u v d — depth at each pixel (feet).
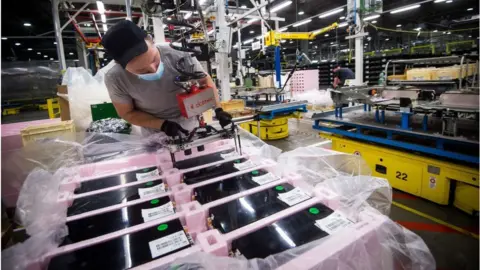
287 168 3.71
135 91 4.61
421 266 2.38
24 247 2.27
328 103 21.56
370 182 3.14
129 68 3.59
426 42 39.93
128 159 4.23
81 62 26.22
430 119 9.24
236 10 17.15
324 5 36.65
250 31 48.85
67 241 2.44
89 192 3.27
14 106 34.24
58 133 7.04
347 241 2.17
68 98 8.68
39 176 3.33
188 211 2.71
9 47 43.93
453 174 7.02
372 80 25.22
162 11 8.31
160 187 3.31
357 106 12.16
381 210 3.05
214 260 1.95
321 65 35.04
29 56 51.78
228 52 12.92
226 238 2.30
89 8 19.63
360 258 2.18
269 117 13.10
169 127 4.26
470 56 8.77
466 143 6.38
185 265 1.94
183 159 4.14
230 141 4.87
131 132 6.89
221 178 3.40
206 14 12.53
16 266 2.10
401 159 8.21
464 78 9.95
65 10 17.29
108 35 3.14
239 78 19.31
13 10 27.81
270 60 23.93
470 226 6.73
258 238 2.35
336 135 10.42
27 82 34.81
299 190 3.08
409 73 14.48
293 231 2.42
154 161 4.26
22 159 5.01
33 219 2.76
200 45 8.27
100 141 5.30
